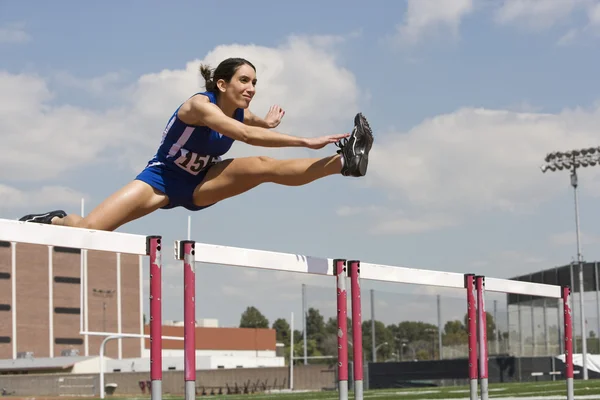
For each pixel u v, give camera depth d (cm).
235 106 448
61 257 6444
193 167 445
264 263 476
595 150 3039
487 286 639
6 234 373
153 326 416
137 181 447
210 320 7700
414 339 3002
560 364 2962
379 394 1977
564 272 3172
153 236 421
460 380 2770
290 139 417
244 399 2212
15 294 6125
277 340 10594
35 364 4981
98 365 4744
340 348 521
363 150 429
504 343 3069
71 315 6425
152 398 413
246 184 451
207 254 444
